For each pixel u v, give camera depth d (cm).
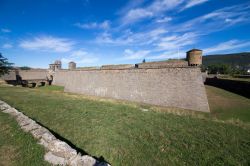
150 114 905
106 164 375
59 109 951
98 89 2467
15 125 661
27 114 834
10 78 4906
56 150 450
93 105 1105
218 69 8012
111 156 456
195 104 1527
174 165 416
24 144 514
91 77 2652
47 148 477
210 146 511
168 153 470
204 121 804
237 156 454
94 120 748
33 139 536
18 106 1016
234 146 512
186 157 449
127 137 571
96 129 637
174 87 1703
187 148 498
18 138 553
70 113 862
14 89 2242
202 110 1467
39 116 801
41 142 511
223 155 459
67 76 3303
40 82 4284
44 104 1095
